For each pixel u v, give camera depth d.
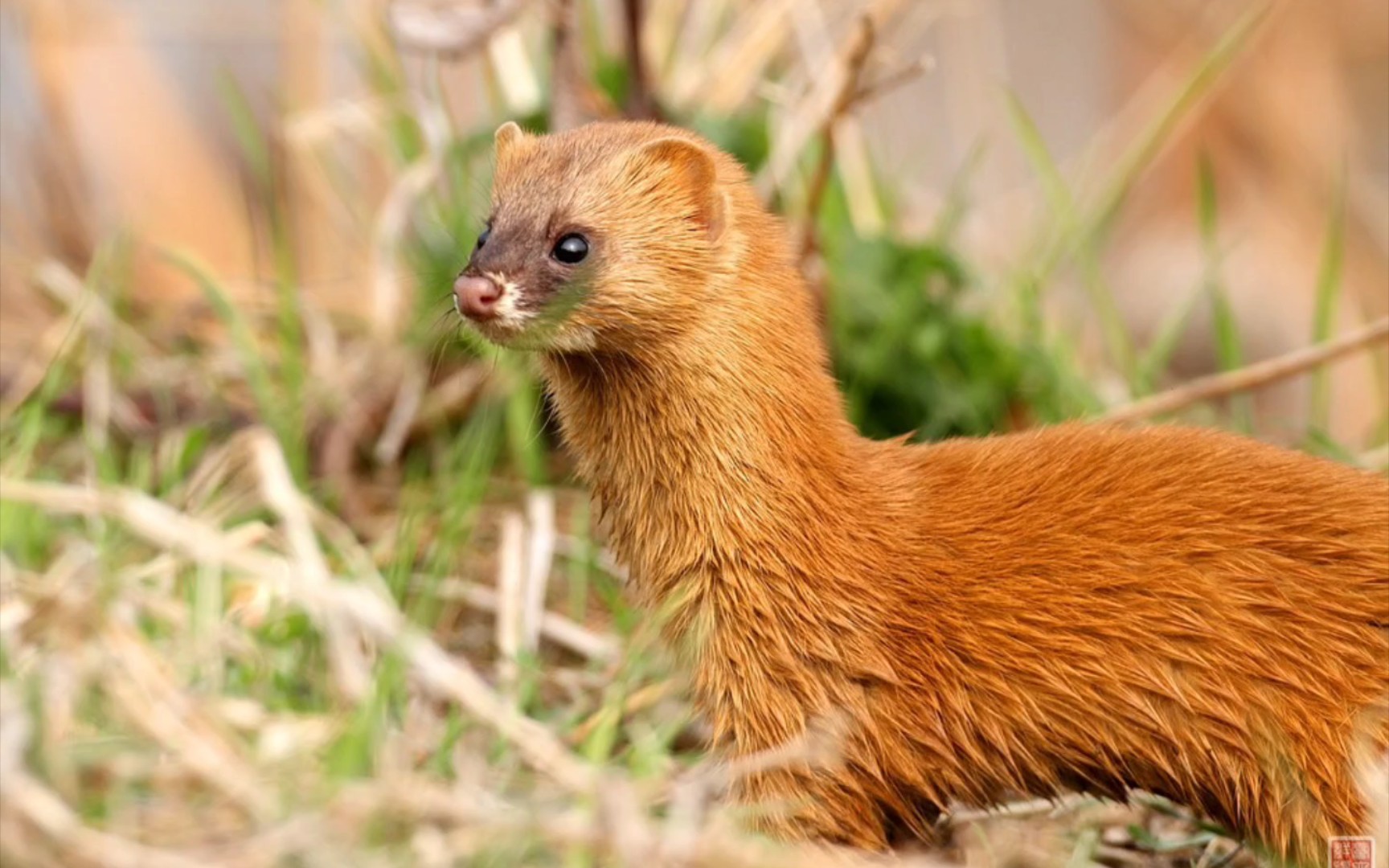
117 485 11.43
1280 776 8.30
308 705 9.48
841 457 8.91
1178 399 12.00
